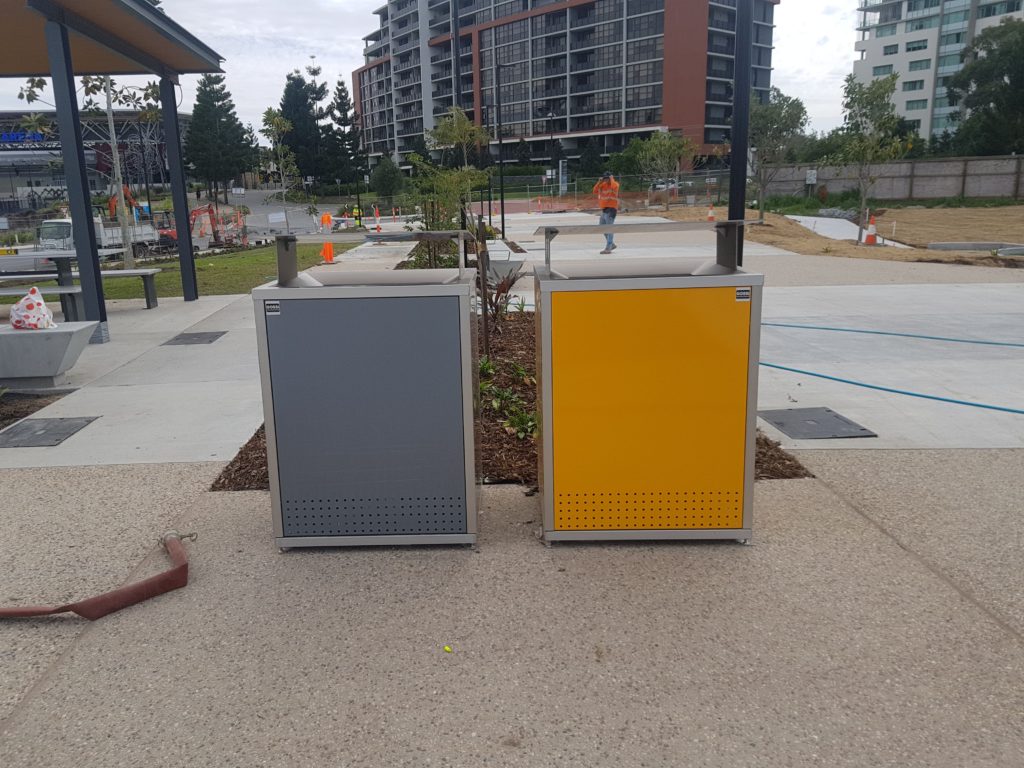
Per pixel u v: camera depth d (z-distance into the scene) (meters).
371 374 3.60
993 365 7.27
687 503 3.73
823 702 2.63
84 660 2.95
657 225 3.70
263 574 3.58
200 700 2.71
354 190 90.00
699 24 87.69
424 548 3.81
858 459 4.90
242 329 9.96
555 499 3.75
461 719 2.59
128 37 10.19
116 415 6.20
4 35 10.20
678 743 2.46
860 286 12.73
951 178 38.56
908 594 3.29
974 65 65.12
